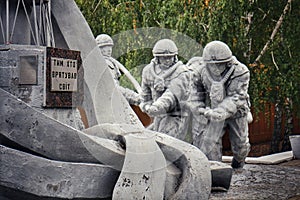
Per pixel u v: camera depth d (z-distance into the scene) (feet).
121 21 48.65
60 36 25.09
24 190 19.51
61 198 19.39
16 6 22.52
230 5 46.03
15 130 19.76
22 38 22.74
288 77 47.09
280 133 52.39
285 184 28.76
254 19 47.78
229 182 26.35
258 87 47.39
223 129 31.86
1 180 19.66
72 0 25.20
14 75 21.18
